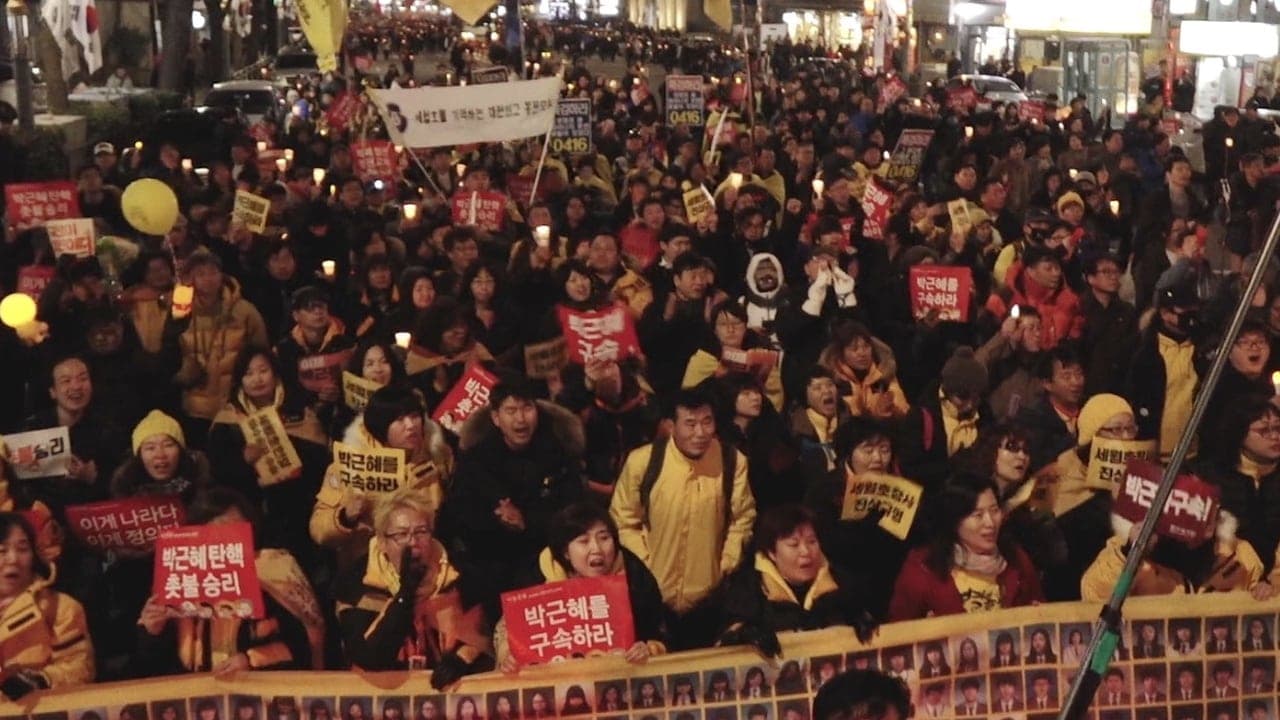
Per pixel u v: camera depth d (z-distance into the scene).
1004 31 54.25
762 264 9.34
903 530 5.81
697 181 15.40
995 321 9.33
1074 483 6.49
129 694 4.82
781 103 28.58
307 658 5.38
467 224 12.12
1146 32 45.06
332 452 6.58
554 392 8.05
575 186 15.34
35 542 5.12
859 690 3.39
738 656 4.94
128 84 35.88
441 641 5.14
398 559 5.04
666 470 5.80
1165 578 5.47
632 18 100.44
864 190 14.16
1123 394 8.34
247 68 45.16
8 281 11.09
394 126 13.18
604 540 5.09
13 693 4.75
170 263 9.42
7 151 18.45
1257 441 5.99
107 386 7.76
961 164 16.20
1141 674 5.14
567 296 8.92
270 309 11.09
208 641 5.13
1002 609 5.08
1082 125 22.22
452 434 7.13
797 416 7.28
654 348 9.11
